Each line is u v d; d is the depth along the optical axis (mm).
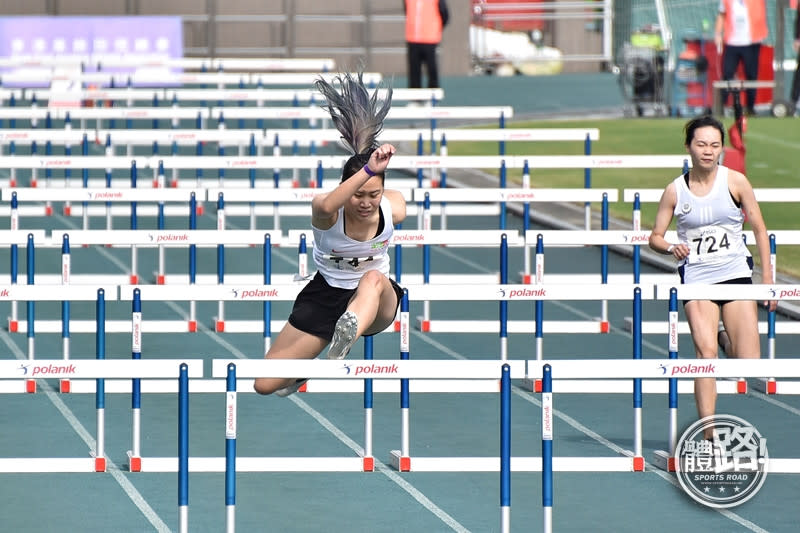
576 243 38312
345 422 33875
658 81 94875
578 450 31078
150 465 29312
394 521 26375
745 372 23406
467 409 35312
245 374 22531
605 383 33531
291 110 61812
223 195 42656
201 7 132375
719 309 30562
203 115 61719
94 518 26469
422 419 34219
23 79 80000
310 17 134250
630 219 60781
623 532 25703
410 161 49000
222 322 44250
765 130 88062
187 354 40938
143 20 110062
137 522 26234
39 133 54469
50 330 43875
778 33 95750
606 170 73812
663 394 36969
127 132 54906
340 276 26281
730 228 30031
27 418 33969
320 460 28484
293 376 22641
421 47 91188
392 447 31516
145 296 28109
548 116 96562
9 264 53656
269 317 36500
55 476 29250
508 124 89688
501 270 37125
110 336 43781
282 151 80188
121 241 36875
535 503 27578
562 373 23234
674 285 28344
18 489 28344
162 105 102062
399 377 22766
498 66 141375
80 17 109125
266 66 79812
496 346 42500
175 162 48969
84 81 81625
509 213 65562
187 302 48906
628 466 29172
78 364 22844
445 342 43031
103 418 29141
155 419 34062
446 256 57156
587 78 132125
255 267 54000
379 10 135125
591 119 93812
